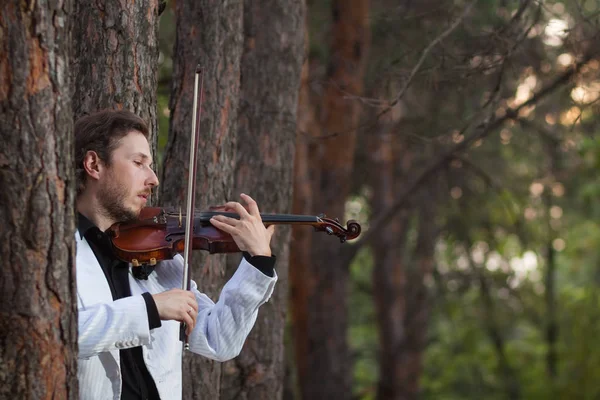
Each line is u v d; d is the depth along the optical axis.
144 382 4.11
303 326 15.48
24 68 3.36
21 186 3.38
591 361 23.53
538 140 16.73
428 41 9.26
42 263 3.43
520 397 24.06
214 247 4.56
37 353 3.44
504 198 15.80
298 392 15.80
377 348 23.27
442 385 24.12
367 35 14.00
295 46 8.33
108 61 5.27
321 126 14.37
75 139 4.14
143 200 4.22
